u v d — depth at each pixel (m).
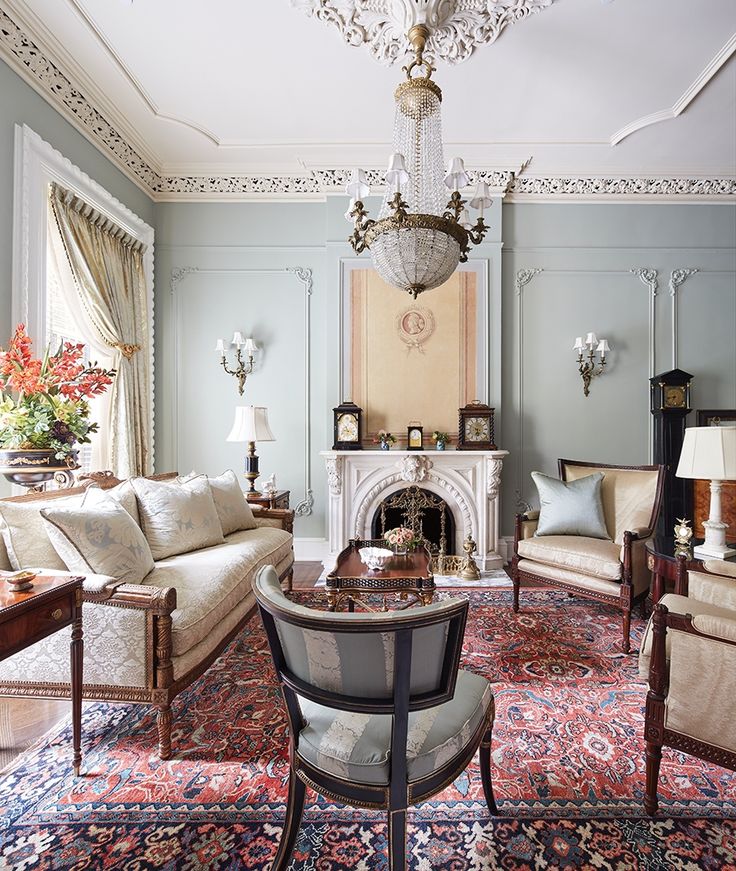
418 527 3.83
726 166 3.95
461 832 1.29
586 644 2.41
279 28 2.56
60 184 2.86
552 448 4.06
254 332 4.10
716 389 4.07
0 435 2.09
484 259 3.95
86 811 1.36
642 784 1.47
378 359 3.98
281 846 1.13
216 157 3.88
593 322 4.07
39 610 1.33
